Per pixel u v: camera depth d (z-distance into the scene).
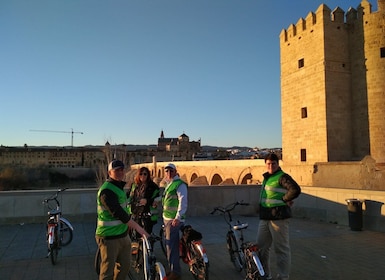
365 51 35.03
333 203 11.55
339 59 35.91
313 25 36.62
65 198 12.02
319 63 35.59
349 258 7.41
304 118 37.69
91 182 116.44
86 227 11.10
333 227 10.80
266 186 5.86
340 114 35.47
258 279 5.20
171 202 6.06
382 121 33.56
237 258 6.59
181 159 153.75
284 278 5.59
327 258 7.41
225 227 10.98
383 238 9.25
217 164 54.69
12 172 82.19
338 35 36.06
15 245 8.65
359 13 35.75
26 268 6.81
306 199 12.59
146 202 6.86
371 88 34.34
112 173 4.77
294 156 39.16
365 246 8.43
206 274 5.27
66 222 7.82
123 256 4.88
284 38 41.41
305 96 37.62
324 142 34.78
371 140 34.09
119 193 4.68
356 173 29.61
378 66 34.03
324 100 34.91
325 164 32.19
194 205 13.20
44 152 141.12
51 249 6.88
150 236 5.13
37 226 11.12
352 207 10.31
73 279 6.18
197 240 5.68
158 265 4.78
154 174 81.88
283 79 41.47
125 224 4.83
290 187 5.44
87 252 8.02
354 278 6.18
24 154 138.75
